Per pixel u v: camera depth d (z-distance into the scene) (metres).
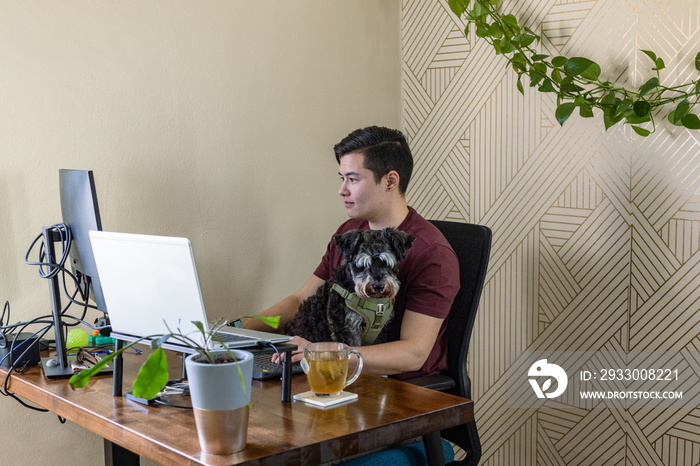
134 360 1.75
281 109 2.54
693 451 2.16
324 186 2.71
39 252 1.92
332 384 1.39
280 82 2.53
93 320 2.18
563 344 2.45
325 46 2.66
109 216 2.16
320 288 1.94
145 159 2.22
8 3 1.95
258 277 2.52
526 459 2.59
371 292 1.74
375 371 1.72
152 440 1.18
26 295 2.05
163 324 1.39
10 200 2.00
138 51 2.19
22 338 1.74
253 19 2.45
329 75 2.68
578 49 2.32
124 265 1.41
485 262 1.95
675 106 2.11
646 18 2.16
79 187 1.67
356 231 1.81
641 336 2.25
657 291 2.20
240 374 1.09
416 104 2.87
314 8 2.62
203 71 2.33
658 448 2.24
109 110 2.14
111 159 2.15
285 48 2.54
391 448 1.61
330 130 2.70
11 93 1.97
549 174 2.44
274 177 2.54
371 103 2.83
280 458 1.12
